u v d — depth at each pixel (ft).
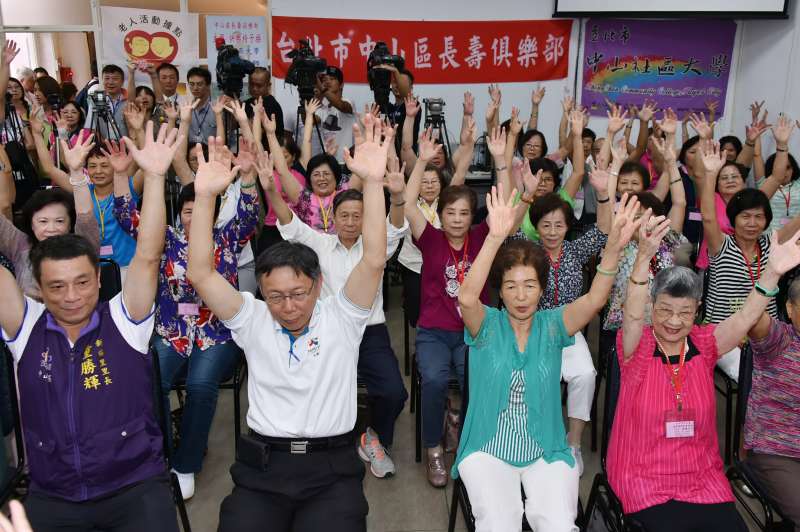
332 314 6.21
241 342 6.23
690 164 14.80
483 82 20.61
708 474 6.32
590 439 9.83
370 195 6.02
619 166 10.09
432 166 12.20
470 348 6.79
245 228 8.98
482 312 6.72
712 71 20.94
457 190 8.85
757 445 6.78
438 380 8.41
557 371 6.62
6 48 10.94
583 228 15.40
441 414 8.57
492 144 10.22
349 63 19.99
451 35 20.20
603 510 6.64
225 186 5.85
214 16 19.57
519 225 10.13
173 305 8.36
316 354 6.02
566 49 20.68
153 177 5.81
